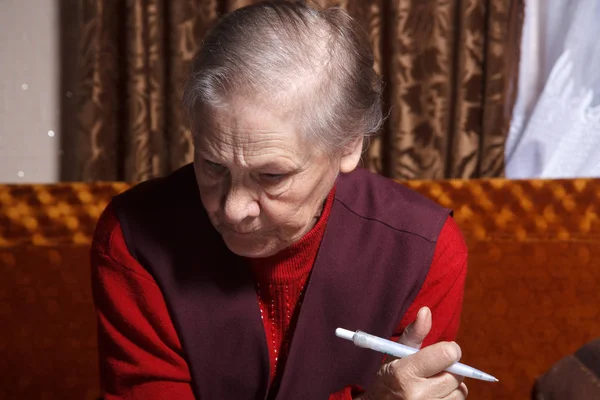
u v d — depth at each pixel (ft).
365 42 3.66
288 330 4.24
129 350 4.02
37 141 7.96
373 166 7.52
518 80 7.50
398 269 4.24
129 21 7.07
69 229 7.17
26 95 7.87
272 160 3.22
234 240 3.64
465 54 7.22
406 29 7.17
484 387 7.44
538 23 7.51
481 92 7.33
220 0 7.17
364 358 4.33
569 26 7.39
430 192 7.24
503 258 7.26
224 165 3.29
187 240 4.10
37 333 7.27
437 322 4.36
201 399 4.21
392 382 3.64
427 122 7.34
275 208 3.41
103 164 7.38
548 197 7.16
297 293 4.17
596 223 7.15
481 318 7.37
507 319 7.36
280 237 3.67
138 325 4.02
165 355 4.03
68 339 7.30
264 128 3.17
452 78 7.34
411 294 4.28
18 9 7.72
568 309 7.29
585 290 7.25
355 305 4.23
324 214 4.05
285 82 3.17
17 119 7.91
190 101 3.26
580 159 7.37
